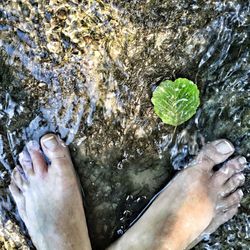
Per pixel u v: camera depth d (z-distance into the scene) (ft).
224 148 1.35
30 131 1.38
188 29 1.29
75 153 1.38
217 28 1.29
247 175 1.40
